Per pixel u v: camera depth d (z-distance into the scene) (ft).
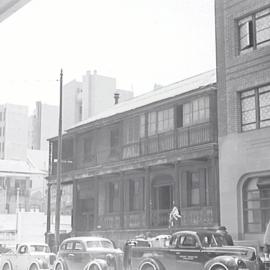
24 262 54.95
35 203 184.85
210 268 36.32
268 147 59.67
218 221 66.49
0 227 137.69
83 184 105.70
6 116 191.01
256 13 64.13
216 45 69.62
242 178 63.16
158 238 46.50
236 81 65.46
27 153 192.85
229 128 65.72
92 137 102.17
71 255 49.32
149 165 80.53
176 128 77.10
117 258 46.55
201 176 74.43
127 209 90.79
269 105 61.26
